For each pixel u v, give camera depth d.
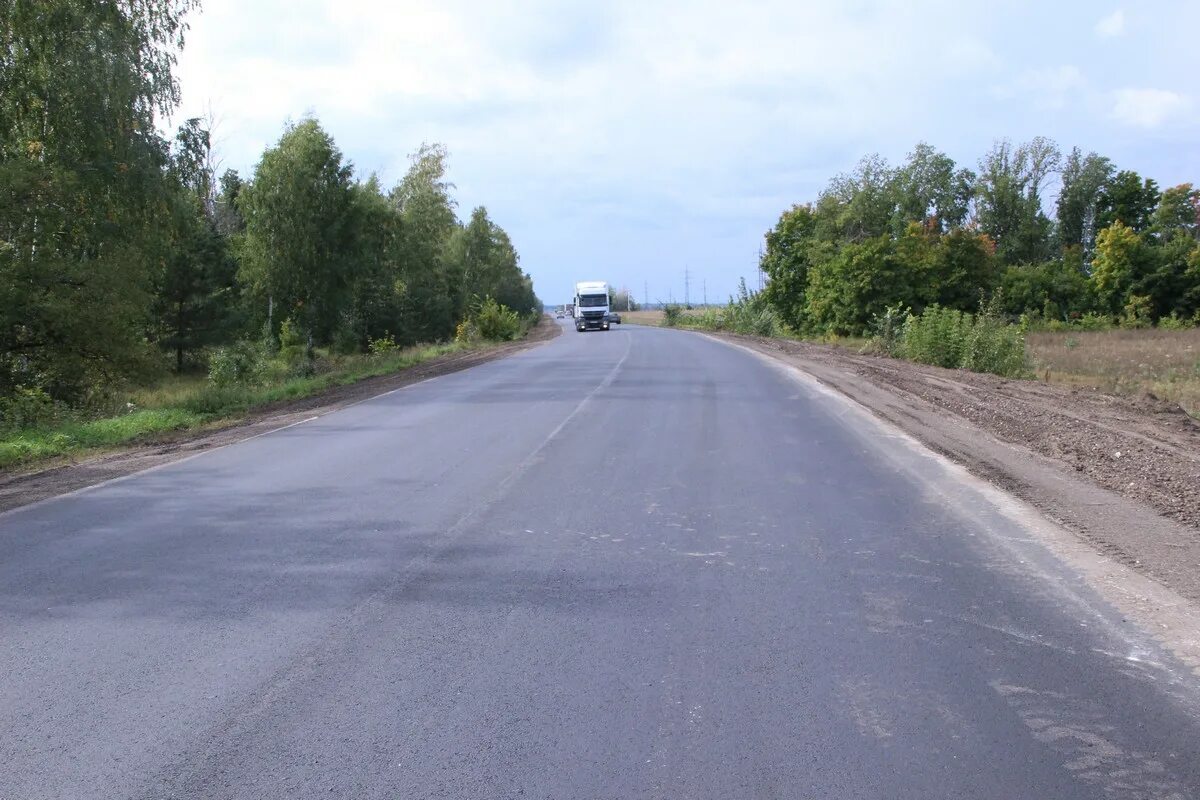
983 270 47.88
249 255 37.19
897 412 15.71
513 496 9.07
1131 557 6.79
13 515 8.70
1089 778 3.63
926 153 79.81
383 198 42.66
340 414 17.00
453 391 20.70
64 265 23.27
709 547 7.12
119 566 6.78
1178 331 48.62
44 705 4.40
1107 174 83.00
